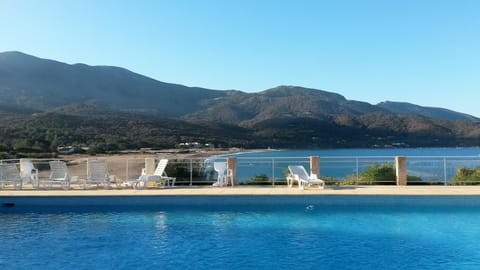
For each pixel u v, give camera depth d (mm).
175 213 10492
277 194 10867
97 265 6703
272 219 9734
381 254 7180
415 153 80312
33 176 13445
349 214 10133
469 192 10805
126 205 11117
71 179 13727
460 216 9828
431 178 13508
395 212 10328
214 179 14008
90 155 55688
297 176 12328
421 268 6492
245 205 10852
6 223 9648
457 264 6652
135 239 8203
